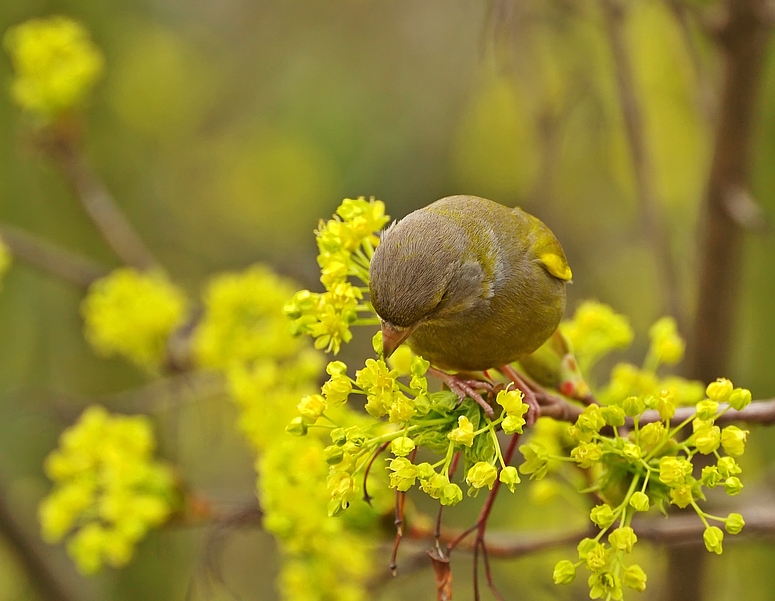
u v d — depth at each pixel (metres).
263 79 18.58
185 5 18.55
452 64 17.70
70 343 13.29
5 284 12.80
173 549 12.90
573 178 15.34
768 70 11.44
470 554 10.12
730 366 9.92
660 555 10.95
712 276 9.47
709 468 5.44
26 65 11.04
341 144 18.06
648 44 14.12
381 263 6.35
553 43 12.80
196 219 18.00
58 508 8.47
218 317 9.88
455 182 17.06
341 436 5.45
